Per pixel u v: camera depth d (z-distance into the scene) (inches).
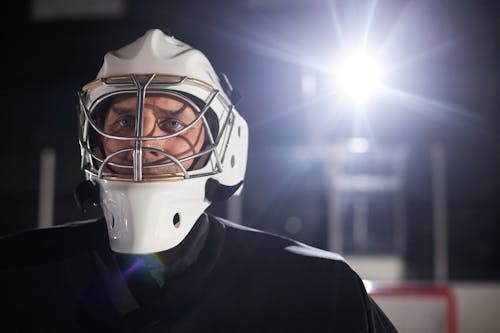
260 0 128.3
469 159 129.6
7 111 135.5
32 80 135.5
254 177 132.5
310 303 36.7
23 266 38.1
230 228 41.8
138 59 36.3
